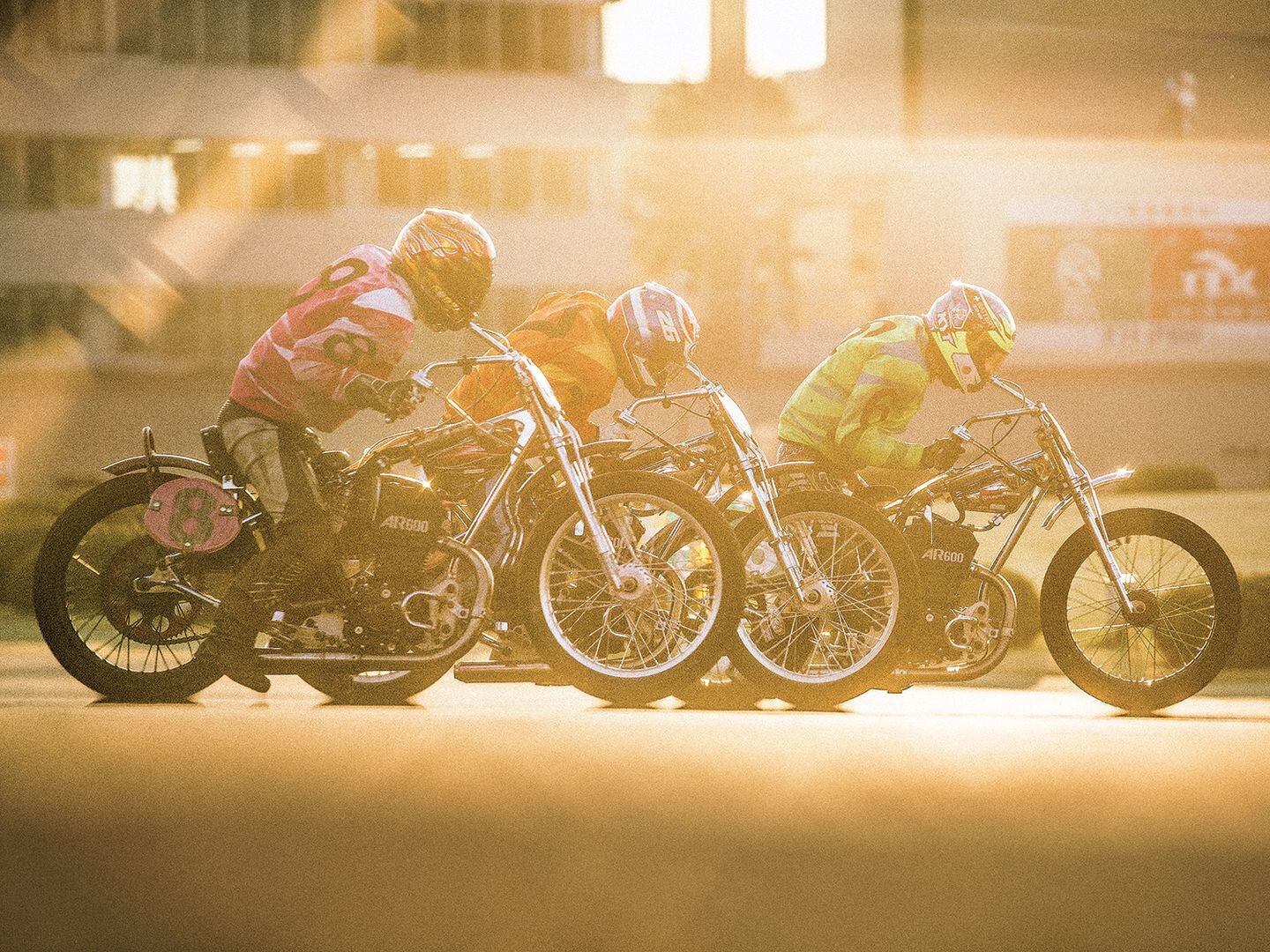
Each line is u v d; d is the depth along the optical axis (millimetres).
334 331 12805
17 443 96875
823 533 13953
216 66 98250
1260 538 43062
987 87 107938
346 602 12852
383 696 14219
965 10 107938
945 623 14125
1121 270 107188
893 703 14977
